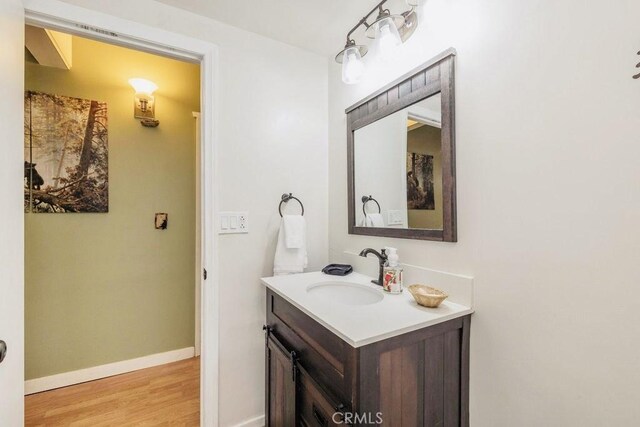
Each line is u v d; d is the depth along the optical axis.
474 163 1.02
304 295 1.17
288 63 1.70
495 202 0.96
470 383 1.03
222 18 1.47
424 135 1.20
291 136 1.71
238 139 1.54
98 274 2.02
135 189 2.13
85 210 1.96
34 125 1.83
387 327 0.85
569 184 0.79
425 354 0.91
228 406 1.52
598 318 0.74
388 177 1.38
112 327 2.07
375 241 1.47
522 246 0.89
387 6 1.35
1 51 0.85
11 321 0.89
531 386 0.87
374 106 1.46
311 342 1.02
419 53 1.23
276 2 1.36
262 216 1.62
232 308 1.53
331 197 1.82
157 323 2.22
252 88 1.58
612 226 0.72
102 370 2.04
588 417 0.76
